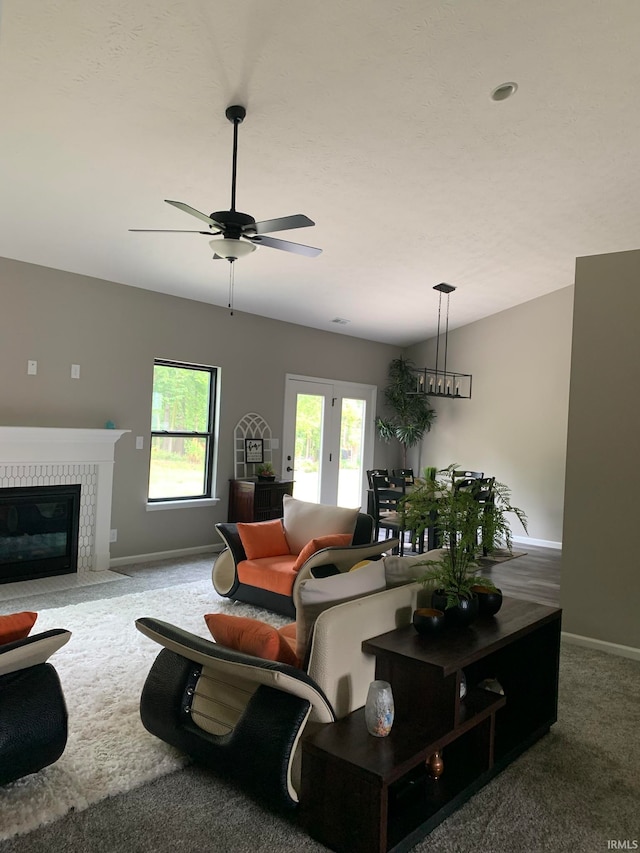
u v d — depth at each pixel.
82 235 4.62
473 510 2.73
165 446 6.17
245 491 6.43
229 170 3.86
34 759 2.16
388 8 2.64
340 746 2.02
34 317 5.05
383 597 2.53
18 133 3.31
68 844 1.93
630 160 4.17
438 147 3.85
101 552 5.49
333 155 3.83
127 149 3.52
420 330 8.28
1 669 2.01
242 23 2.65
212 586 5.04
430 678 2.24
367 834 1.87
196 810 2.12
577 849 2.00
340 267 5.82
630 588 3.92
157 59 2.81
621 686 3.42
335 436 7.99
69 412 5.28
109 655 3.45
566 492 4.17
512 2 2.68
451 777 2.31
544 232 5.40
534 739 2.73
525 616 2.79
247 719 2.11
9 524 4.92
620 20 2.83
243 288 6.07
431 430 8.77
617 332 4.00
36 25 2.56
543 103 3.46
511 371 7.90
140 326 5.80
